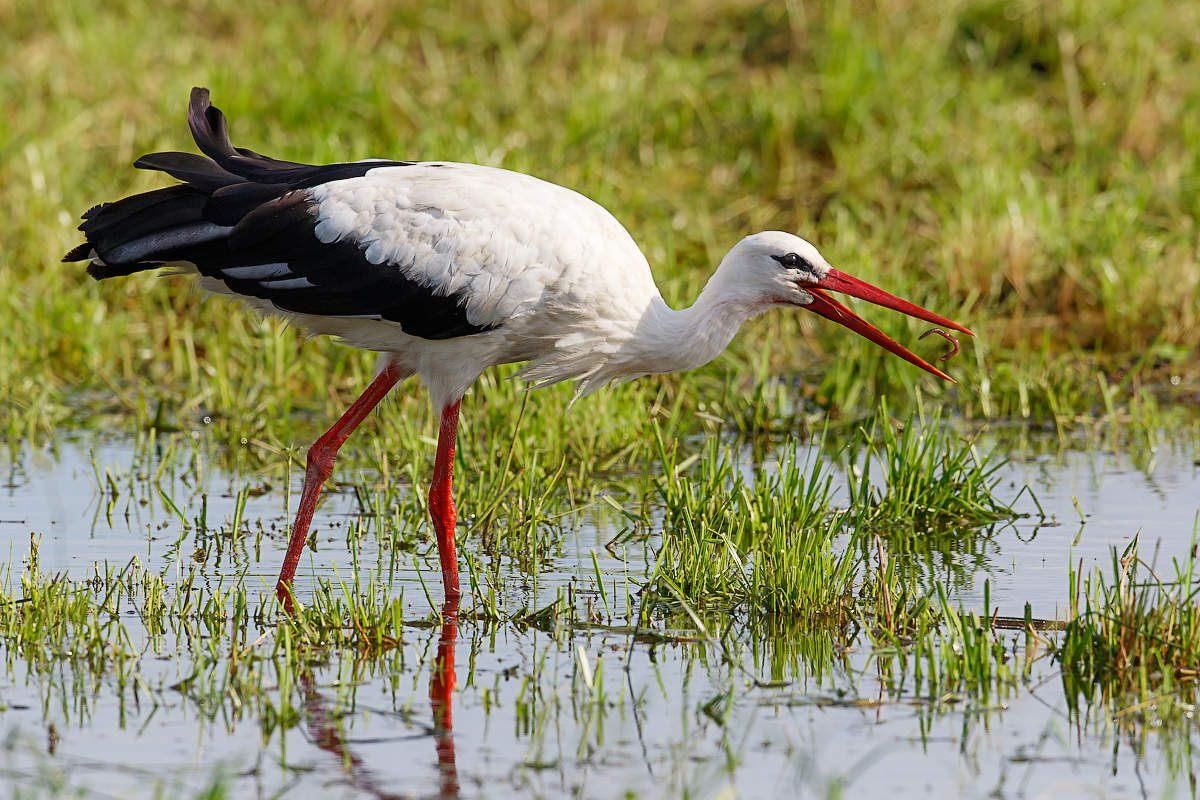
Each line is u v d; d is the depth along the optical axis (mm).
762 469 11266
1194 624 8781
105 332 15297
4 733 8062
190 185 10406
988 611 9469
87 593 9555
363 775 7656
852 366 14648
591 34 20516
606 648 9312
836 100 18062
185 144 17797
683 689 8688
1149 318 15641
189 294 16062
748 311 11047
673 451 12234
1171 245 16391
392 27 20828
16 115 18438
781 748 7961
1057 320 15906
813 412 14430
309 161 16984
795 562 9852
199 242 10273
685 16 20562
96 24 20578
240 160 10695
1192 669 8711
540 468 12148
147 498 12234
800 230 16719
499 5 20953
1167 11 19516
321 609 9680
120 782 7543
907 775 7676
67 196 16688
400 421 13242
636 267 10867
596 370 11055
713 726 8203
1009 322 15789
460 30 20453
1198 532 11180
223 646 9250
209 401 14445
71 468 12992
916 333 14977
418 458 12266
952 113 18359
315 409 14727
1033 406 14484
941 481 11617
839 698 8562
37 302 15188
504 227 10484
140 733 8094
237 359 15164
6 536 11250
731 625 9695
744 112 18469
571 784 7562
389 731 8156
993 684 8688
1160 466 12891
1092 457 13219
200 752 7879
